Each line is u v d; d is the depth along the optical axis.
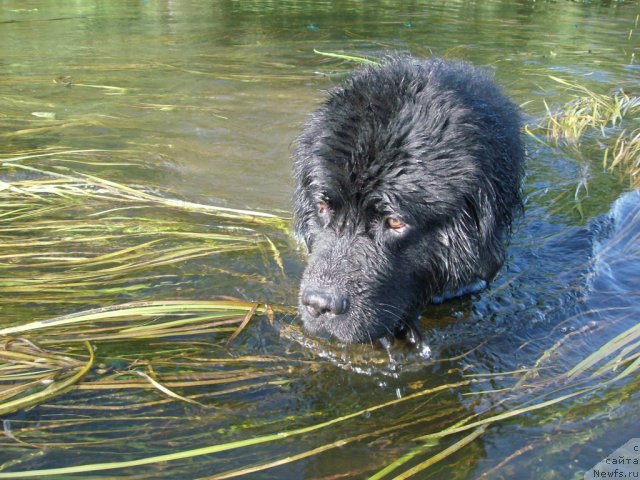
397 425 0.94
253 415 0.94
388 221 1.08
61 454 0.87
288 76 2.22
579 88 2.18
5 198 1.38
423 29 3.12
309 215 1.19
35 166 1.51
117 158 1.57
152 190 1.44
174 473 0.85
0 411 0.91
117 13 3.38
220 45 2.69
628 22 3.43
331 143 1.09
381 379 1.01
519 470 0.88
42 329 1.05
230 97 1.99
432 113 1.10
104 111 1.84
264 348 1.05
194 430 0.91
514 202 1.24
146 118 1.80
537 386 1.00
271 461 0.87
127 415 0.92
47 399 0.94
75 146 1.62
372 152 1.06
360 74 1.27
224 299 1.12
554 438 0.92
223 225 1.33
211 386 0.98
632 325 1.12
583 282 1.22
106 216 1.35
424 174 1.07
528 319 1.14
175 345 1.04
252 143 1.67
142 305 1.07
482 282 1.22
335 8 3.67
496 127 1.17
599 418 0.95
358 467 0.87
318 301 1.03
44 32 2.82
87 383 0.96
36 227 1.29
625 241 1.34
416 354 1.07
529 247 1.31
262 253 1.25
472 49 2.70
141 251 1.23
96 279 1.16
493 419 0.94
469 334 1.11
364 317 1.06
